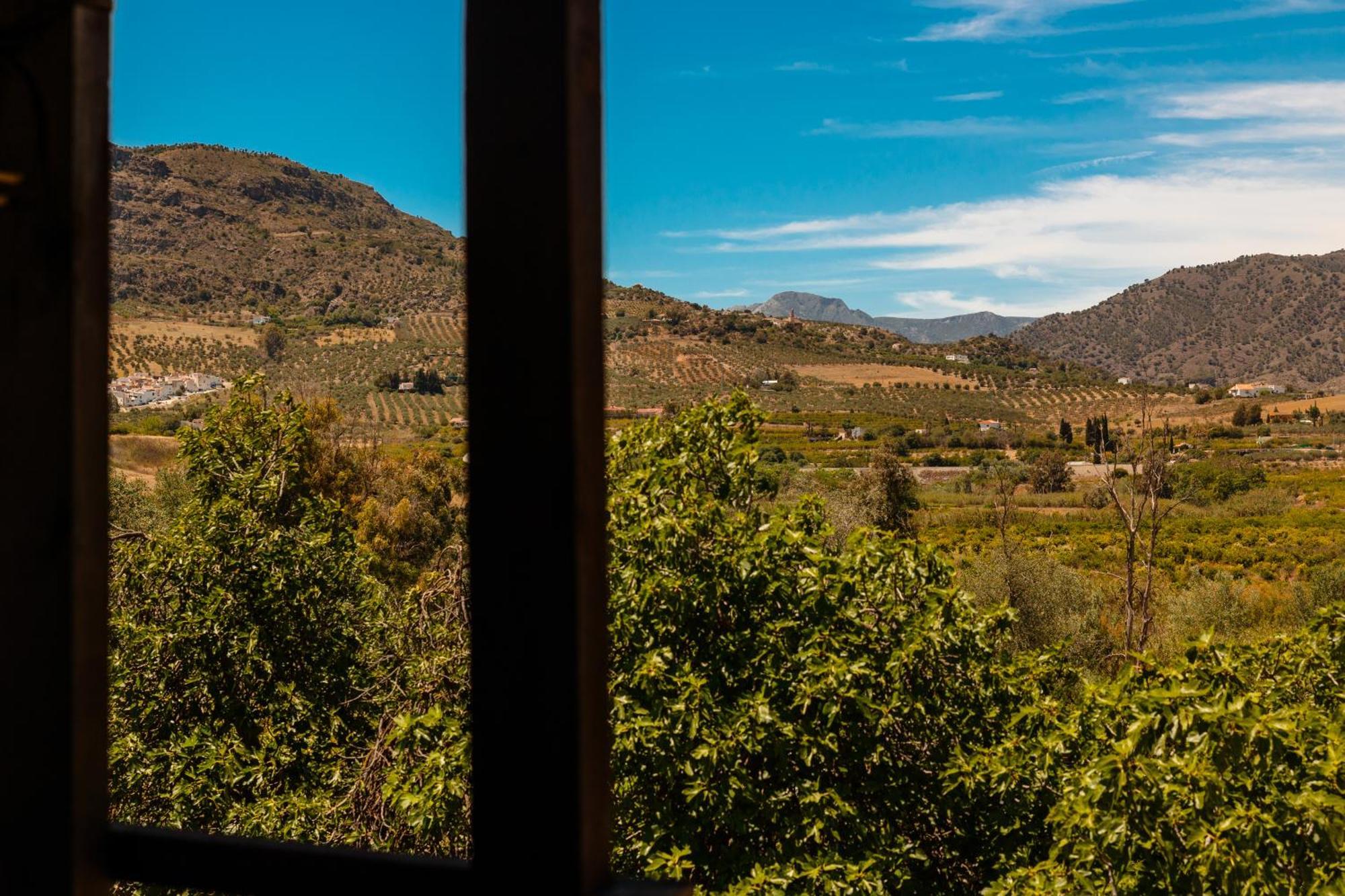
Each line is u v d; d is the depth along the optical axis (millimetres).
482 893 955
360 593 8367
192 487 8391
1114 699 4797
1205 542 34250
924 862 5668
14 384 1144
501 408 951
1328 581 15742
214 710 7289
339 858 1050
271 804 6188
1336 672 5180
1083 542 30094
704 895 4586
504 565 945
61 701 1125
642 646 5426
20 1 1131
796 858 4742
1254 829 3957
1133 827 4238
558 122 933
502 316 951
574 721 921
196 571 7395
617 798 5199
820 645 5277
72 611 1124
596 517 961
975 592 12625
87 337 1144
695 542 5430
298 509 8266
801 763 5352
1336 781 4207
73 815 1123
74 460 1127
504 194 952
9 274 1146
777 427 89500
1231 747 4109
